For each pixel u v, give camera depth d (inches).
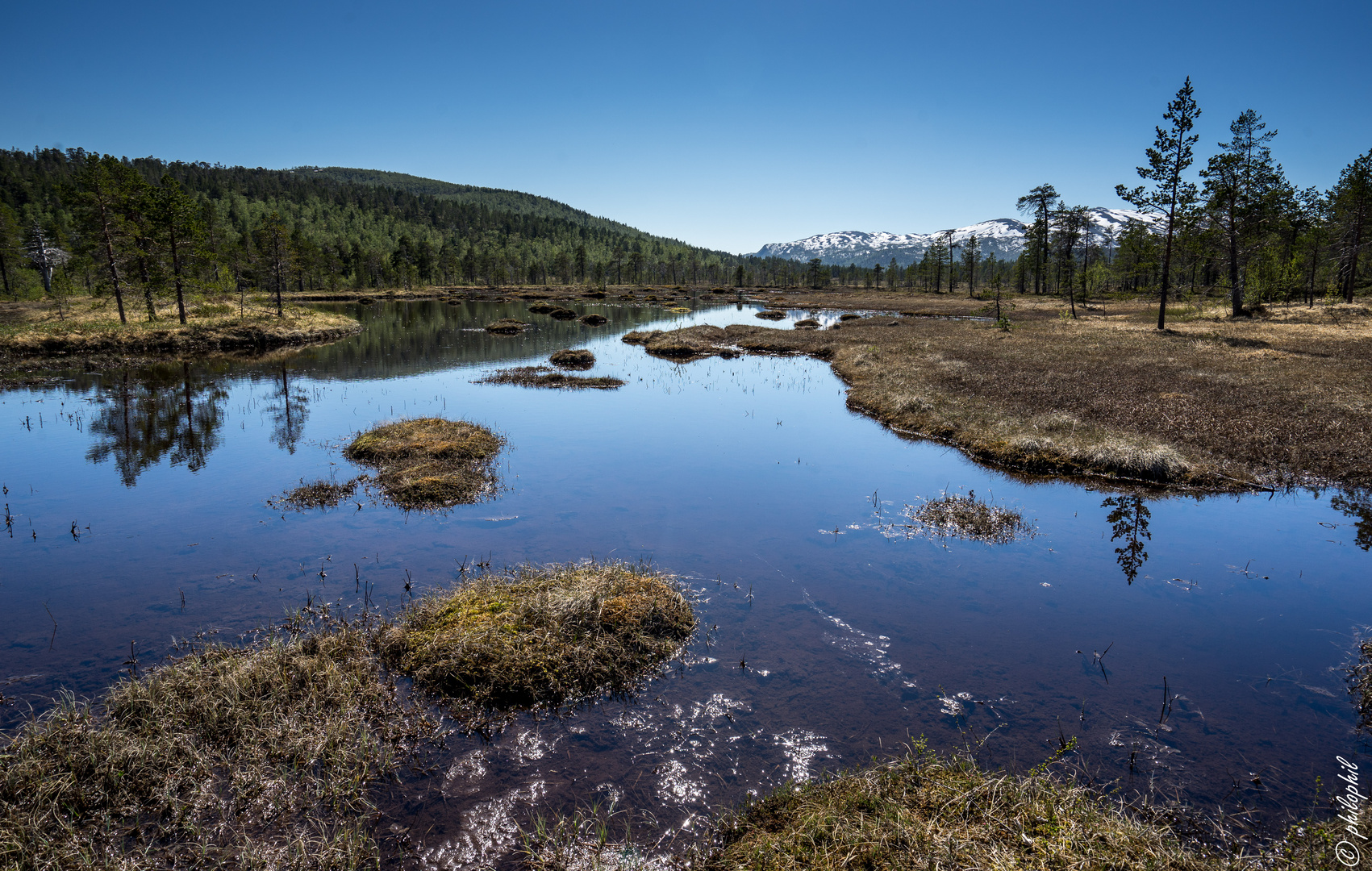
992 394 944.3
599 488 592.4
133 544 462.9
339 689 276.5
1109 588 396.8
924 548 461.7
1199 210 1604.3
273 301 3043.8
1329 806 218.1
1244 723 267.1
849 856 189.0
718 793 232.8
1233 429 701.3
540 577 382.9
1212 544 459.8
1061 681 301.0
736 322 2556.6
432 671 289.7
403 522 508.7
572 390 1116.5
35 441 753.0
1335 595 382.0
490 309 3154.5
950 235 4773.6
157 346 1598.2
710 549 458.6
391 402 1005.8
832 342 1699.1
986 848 190.2
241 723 252.7
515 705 278.1
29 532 482.6
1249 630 344.8
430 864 202.5
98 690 287.0
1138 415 776.9
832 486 598.2
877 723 271.3
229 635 338.6
